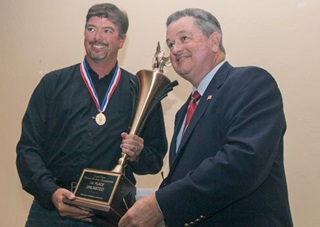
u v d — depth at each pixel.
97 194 1.36
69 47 3.01
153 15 2.69
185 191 1.10
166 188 1.14
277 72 2.18
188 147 1.30
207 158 1.15
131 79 1.96
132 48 2.73
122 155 1.60
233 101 1.22
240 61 2.31
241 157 1.05
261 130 1.10
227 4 2.39
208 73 1.45
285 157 2.11
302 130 2.08
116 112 1.83
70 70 1.92
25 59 3.21
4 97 3.30
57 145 1.78
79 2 3.00
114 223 1.43
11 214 3.20
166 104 2.57
